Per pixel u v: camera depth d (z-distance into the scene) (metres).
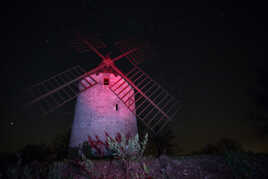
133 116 14.02
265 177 5.30
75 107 14.47
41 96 10.27
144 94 12.45
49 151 10.98
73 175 4.68
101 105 13.06
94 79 13.30
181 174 6.08
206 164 7.16
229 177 5.67
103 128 12.44
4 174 5.30
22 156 8.88
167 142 12.48
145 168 3.84
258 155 7.93
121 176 4.44
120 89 13.71
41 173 5.01
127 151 3.94
